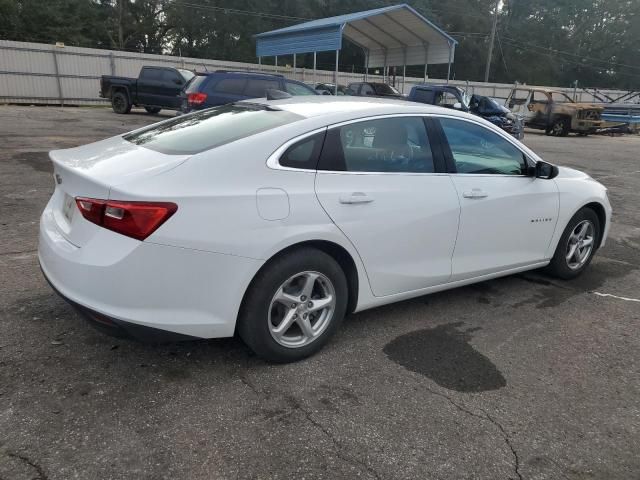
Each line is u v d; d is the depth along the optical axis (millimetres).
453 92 18297
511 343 3740
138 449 2465
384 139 3557
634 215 8180
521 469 2494
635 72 67812
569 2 64562
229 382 3045
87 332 3494
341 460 2479
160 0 40094
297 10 43281
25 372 3014
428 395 3043
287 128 3182
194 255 2768
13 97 23062
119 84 20484
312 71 30422
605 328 4055
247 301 3029
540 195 4430
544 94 26141
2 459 2350
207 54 42781
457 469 2467
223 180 2877
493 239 4148
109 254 2674
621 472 2514
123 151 3236
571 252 4941
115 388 2922
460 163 3949
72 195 2926
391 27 23391
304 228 3074
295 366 3266
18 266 4562
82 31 37781
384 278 3568
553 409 2979
